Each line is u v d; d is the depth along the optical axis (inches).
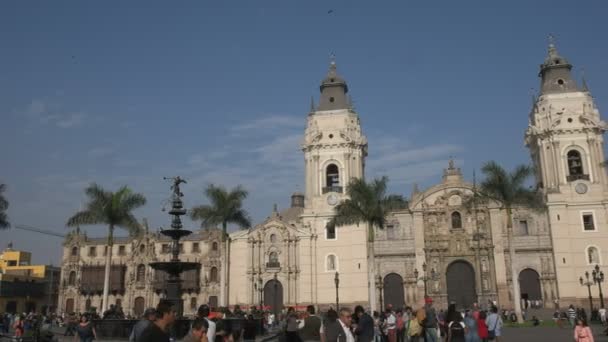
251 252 3818.9
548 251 3489.2
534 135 3782.0
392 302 3617.1
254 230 3858.3
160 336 414.0
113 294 4190.5
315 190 3878.0
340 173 3890.3
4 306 4298.7
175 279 1768.0
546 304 3395.7
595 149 3617.1
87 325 1282.0
